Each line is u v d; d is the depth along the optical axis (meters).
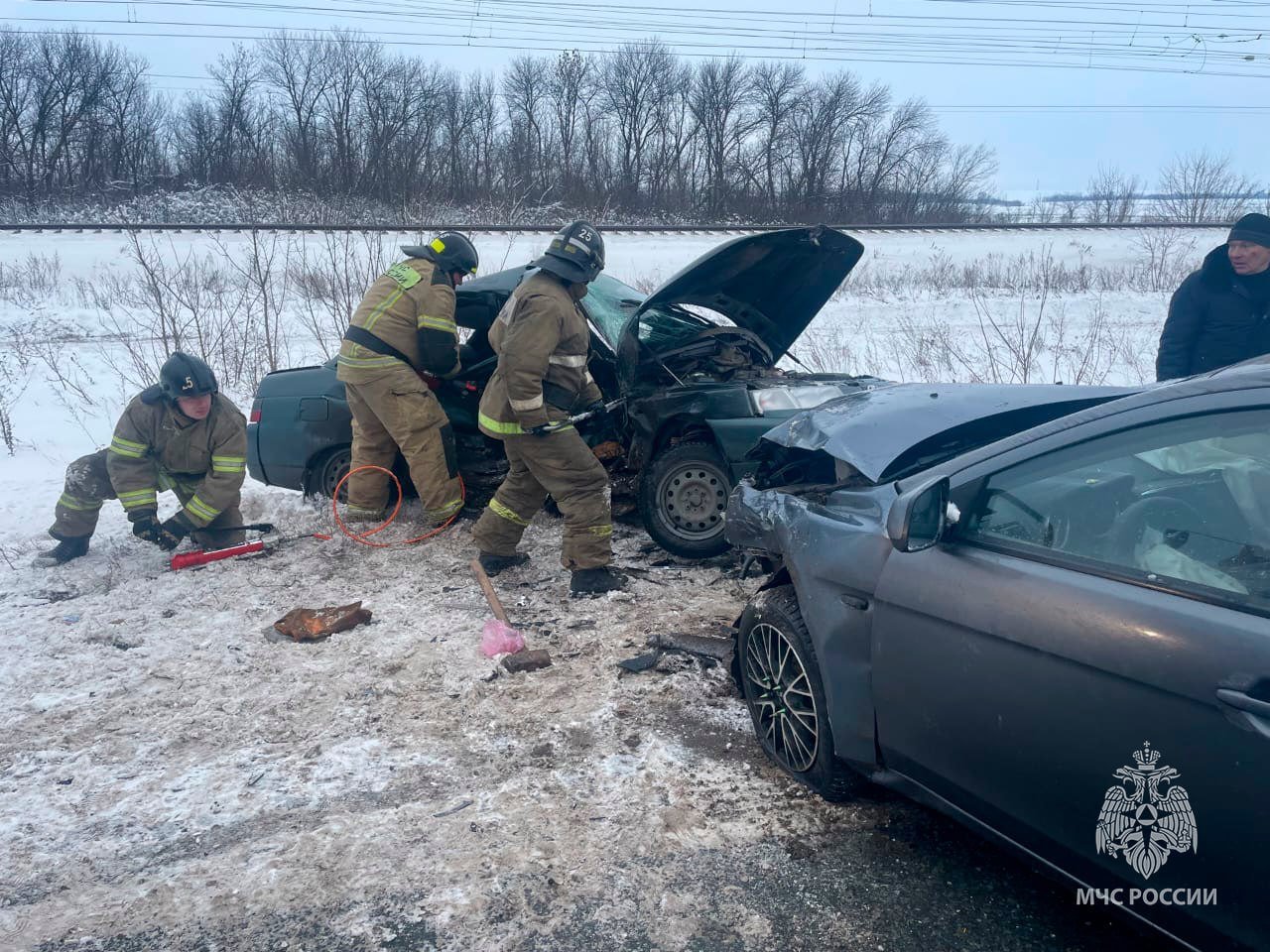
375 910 2.68
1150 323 12.44
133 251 14.83
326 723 3.75
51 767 3.48
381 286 5.70
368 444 6.06
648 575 5.25
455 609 4.85
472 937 2.57
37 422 9.05
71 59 30.75
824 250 5.59
